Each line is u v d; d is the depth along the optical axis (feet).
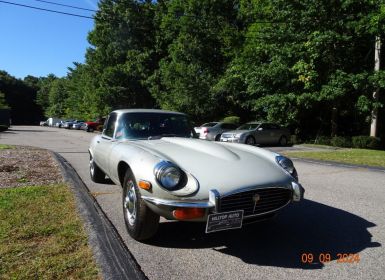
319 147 65.36
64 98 303.07
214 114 101.24
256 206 12.70
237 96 93.97
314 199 21.01
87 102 172.35
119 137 18.17
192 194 12.04
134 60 140.26
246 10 100.07
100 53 151.64
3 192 19.48
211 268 11.67
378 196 21.89
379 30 61.36
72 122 188.03
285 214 17.70
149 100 141.79
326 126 87.35
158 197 12.27
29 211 16.03
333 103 74.23
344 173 31.19
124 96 140.26
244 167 13.58
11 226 14.05
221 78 95.71
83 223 14.48
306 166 36.04
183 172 12.64
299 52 70.69
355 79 63.62
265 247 13.44
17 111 353.31
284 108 73.61
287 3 72.08
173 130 18.83
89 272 10.53
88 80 164.66
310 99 69.46
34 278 10.13
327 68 70.49
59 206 16.87
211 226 11.89
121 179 16.11
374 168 33.99
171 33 124.57
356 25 64.49
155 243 13.70
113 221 16.15
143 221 13.11
